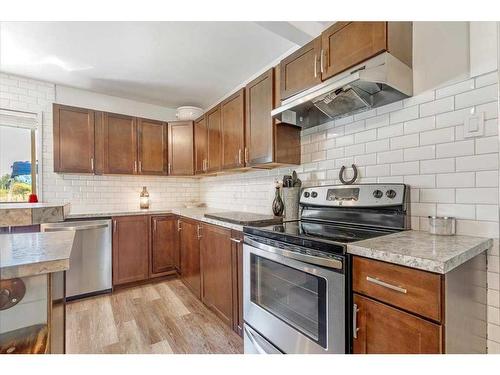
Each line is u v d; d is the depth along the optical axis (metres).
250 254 1.62
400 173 1.47
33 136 2.88
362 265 1.01
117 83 2.93
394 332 0.91
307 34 1.86
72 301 2.52
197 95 3.29
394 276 0.91
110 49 2.24
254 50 2.27
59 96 2.97
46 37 2.04
